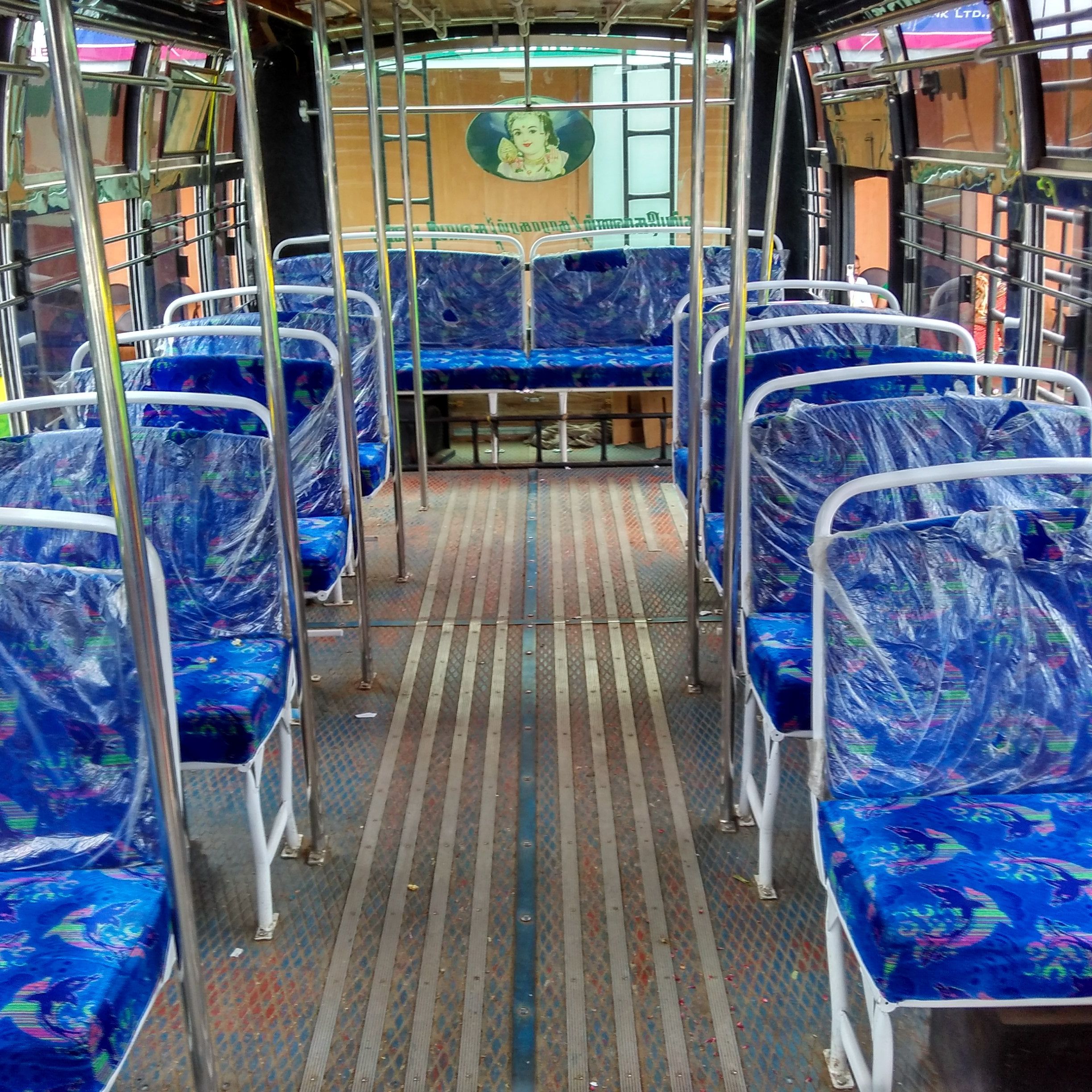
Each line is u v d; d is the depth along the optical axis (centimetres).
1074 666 216
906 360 364
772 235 484
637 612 470
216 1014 250
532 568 521
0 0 329
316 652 441
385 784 346
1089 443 295
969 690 216
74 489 293
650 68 666
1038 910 182
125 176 493
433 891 293
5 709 197
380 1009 250
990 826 205
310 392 393
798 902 285
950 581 214
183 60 533
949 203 493
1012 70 394
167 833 186
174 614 296
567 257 693
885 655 215
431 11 560
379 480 475
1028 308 417
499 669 422
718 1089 226
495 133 685
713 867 301
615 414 666
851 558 213
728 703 307
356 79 670
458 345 711
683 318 478
